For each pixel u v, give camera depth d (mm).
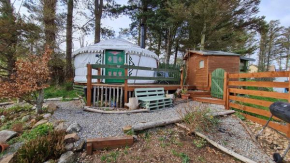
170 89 6605
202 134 2967
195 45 13250
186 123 3250
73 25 9734
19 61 3723
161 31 15781
